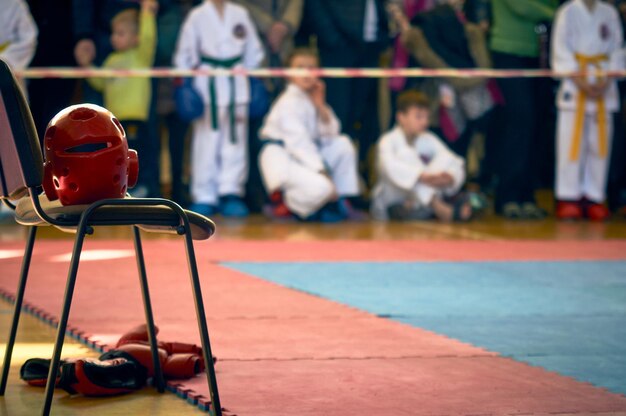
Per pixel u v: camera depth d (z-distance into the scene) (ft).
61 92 46.42
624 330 23.08
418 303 26.07
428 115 47.44
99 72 42.91
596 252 37.14
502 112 48.96
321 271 31.40
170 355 18.33
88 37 44.52
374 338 21.50
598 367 19.27
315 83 46.34
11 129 14.14
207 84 45.27
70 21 45.78
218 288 27.73
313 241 38.81
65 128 14.48
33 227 16.67
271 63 47.91
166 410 16.02
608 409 16.17
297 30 48.52
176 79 45.11
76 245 14.11
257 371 18.37
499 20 48.14
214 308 24.76
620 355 20.39
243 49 45.96
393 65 49.26
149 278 29.04
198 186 46.34
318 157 45.73
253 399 16.37
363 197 50.96
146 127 44.91
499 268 32.73
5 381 16.89
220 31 45.50
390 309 25.08
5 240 36.96
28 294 26.07
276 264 32.60
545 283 29.89
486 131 50.55
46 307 24.32
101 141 14.52
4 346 20.47
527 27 48.06
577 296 27.68
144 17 44.57
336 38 47.91
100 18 44.65
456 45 48.65
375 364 19.10
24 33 43.06
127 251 34.45
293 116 45.78
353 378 17.95
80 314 23.54
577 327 23.31
